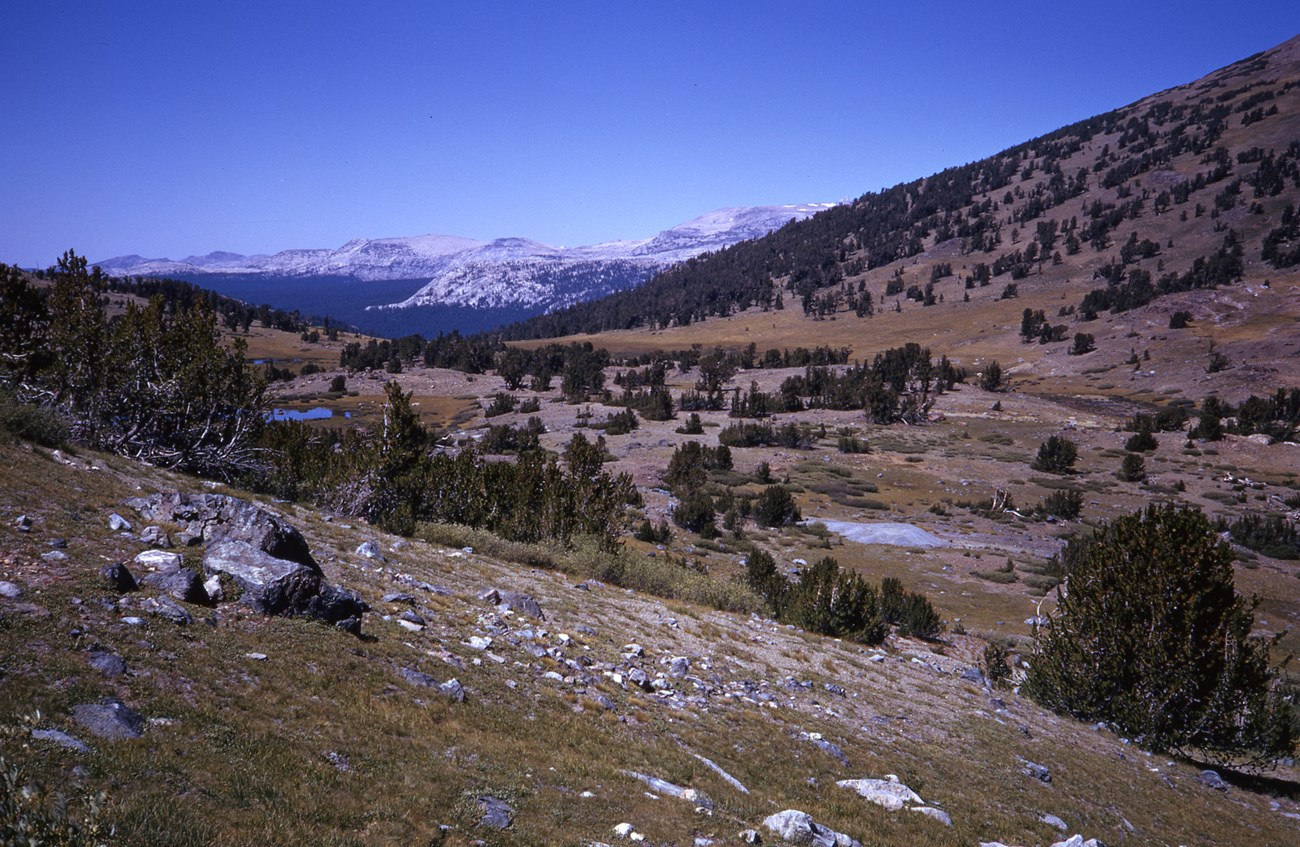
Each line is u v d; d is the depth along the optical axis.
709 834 8.53
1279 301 158.50
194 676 8.52
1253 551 52.56
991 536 56.19
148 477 18.56
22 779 5.17
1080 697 21.23
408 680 10.67
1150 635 19.91
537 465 32.88
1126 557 20.84
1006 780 14.30
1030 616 37.31
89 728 6.66
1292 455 81.38
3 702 6.48
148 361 24.14
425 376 150.00
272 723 8.16
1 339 22.67
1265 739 18.31
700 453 75.81
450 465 30.98
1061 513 62.03
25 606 8.55
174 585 10.63
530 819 7.82
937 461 81.50
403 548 21.45
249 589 11.25
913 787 12.73
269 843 5.88
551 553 28.08
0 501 12.30
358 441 31.86
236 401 25.61
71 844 4.62
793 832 8.84
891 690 19.67
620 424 95.19
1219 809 15.90
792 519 57.44
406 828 6.85
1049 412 107.81
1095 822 13.16
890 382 127.75
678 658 16.69
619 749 10.78
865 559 47.88
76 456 17.56
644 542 44.91
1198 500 66.62
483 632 14.70
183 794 6.17
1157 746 19.81
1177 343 144.50
